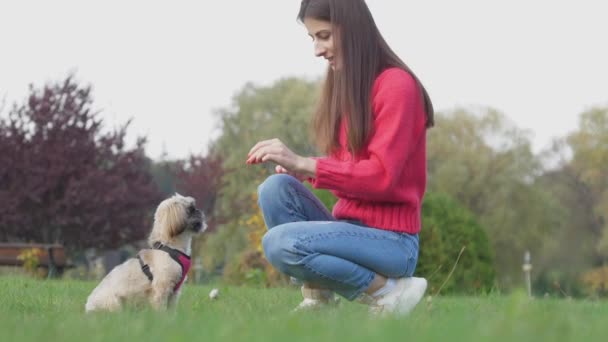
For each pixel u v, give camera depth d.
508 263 50.53
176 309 6.08
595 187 54.50
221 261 40.66
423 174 5.73
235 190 43.91
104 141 29.19
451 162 49.16
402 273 5.58
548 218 51.44
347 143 5.67
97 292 6.77
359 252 5.42
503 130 51.31
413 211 5.64
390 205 5.60
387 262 5.46
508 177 49.94
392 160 5.38
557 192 55.09
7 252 18.84
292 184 6.03
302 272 5.49
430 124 5.80
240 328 3.84
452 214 16.41
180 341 3.47
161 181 39.66
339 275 5.43
